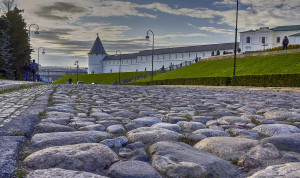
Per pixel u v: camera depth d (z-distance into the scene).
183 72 47.53
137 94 11.08
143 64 110.62
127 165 2.04
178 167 1.98
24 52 40.50
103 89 14.84
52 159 2.10
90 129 3.47
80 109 5.50
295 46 39.81
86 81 99.00
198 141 2.98
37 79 37.94
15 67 38.88
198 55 94.38
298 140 2.77
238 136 3.22
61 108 5.37
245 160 2.23
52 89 12.61
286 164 2.07
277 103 7.64
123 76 94.88
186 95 11.02
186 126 3.85
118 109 5.70
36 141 2.65
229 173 2.00
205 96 10.52
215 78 27.94
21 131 2.93
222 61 46.44
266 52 39.44
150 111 5.41
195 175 1.91
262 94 12.41
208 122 4.24
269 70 30.02
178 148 2.48
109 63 124.75
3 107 5.21
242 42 83.81
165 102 7.65
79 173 1.81
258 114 5.34
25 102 6.22
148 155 2.44
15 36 38.59
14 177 1.71
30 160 2.08
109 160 2.20
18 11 40.78
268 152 2.42
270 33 79.44
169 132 3.19
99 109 5.62
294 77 19.70
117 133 3.35
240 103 7.69
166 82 37.44
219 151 2.49
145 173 1.89
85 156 2.18
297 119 4.45
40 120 3.90
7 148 2.25
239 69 35.50
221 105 7.00
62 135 2.88
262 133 3.51
